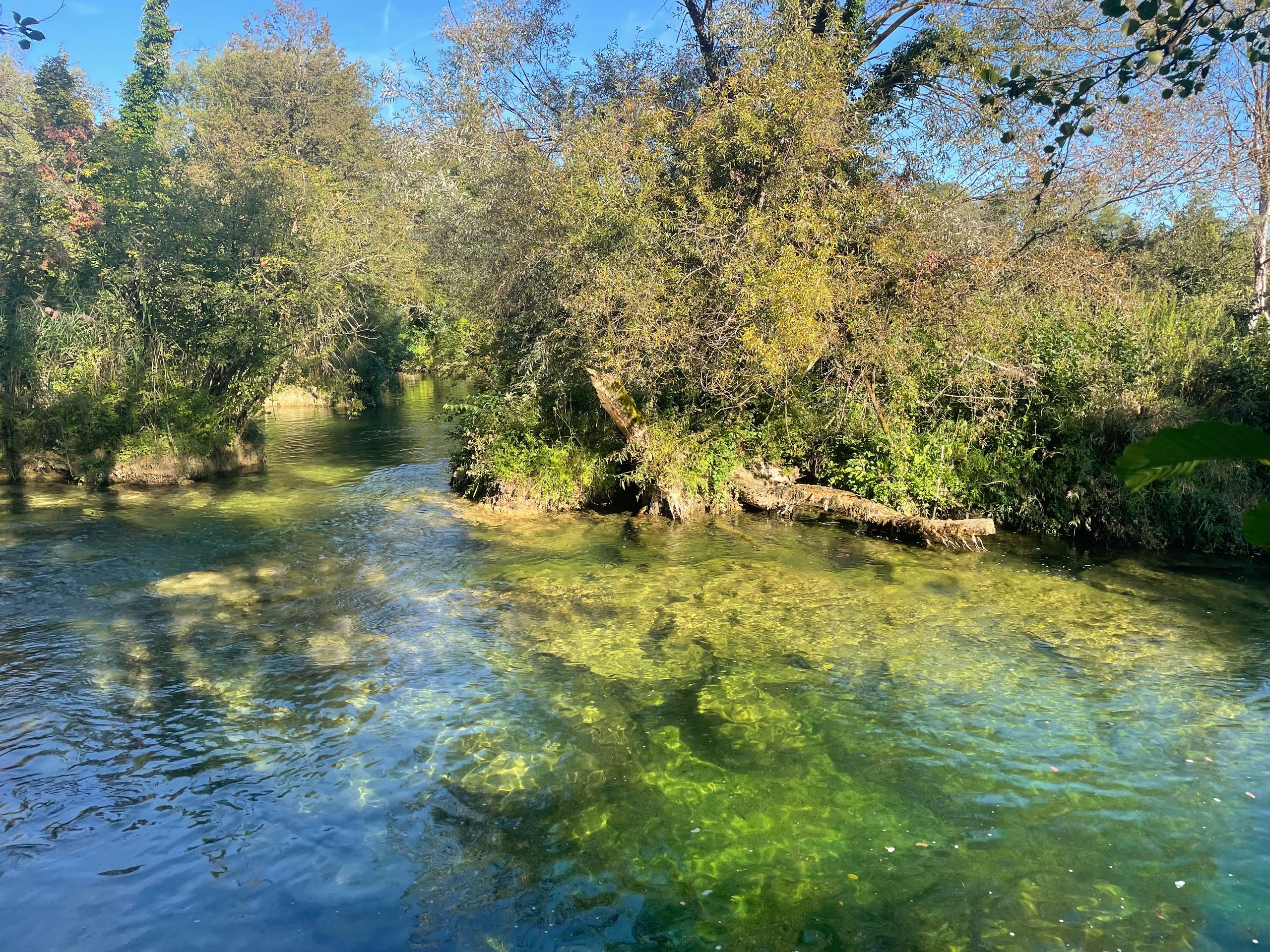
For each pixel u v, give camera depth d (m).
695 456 12.55
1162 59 4.96
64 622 7.81
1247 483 10.41
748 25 11.12
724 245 10.86
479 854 4.38
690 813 4.75
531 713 5.99
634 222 10.99
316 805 4.80
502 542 10.96
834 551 10.55
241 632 7.59
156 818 4.67
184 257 15.70
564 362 12.62
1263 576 9.39
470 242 14.86
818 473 13.30
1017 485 11.41
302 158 34.56
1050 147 6.03
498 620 7.96
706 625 7.82
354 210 22.39
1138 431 10.70
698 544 10.90
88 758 5.31
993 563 9.97
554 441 13.39
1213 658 6.98
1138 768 5.21
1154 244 18.75
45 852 4.35
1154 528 10.58
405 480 15.36
